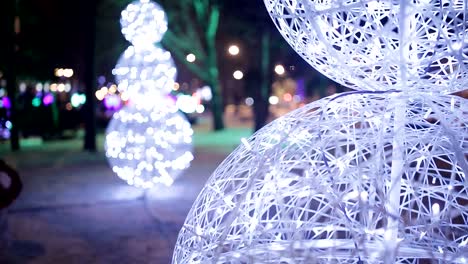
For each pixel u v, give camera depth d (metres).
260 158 3.01
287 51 18.52
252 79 20.53
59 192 10.23
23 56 19.28
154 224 7.91
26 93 21.48
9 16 16.31
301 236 2.87
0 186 6.64
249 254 2.86
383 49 2.86
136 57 10.59
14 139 17.00
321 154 2.99
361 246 2.90
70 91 26.28
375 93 3.09
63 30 19.33
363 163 2.81
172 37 23.50
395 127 3.00
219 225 3.04
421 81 2.96
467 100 3.14
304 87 27.31
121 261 6.37
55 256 6.57
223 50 25.19
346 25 2.86
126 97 10.98
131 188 10.50
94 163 13.87
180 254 3.21
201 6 23.30
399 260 3.66
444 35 2.76
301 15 2.92
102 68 21.25
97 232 7.57
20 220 8.20
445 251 2.92
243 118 32.72
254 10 17.14
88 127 16.58
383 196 2.69
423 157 3.06
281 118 3.25
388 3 2.80
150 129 10.45
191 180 11.18
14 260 6.43
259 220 2.91
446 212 3.07
